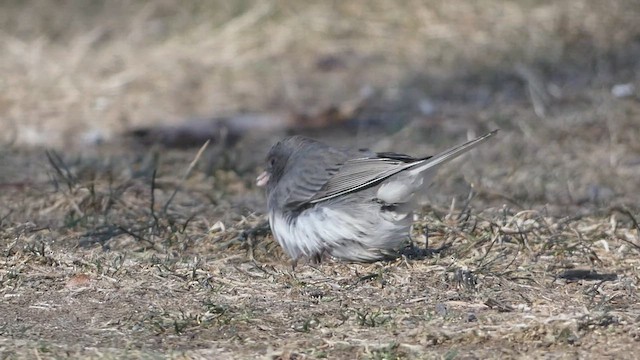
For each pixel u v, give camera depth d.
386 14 20.27
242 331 8.11
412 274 9.39
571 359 7.48
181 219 11.21
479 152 14.58
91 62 19.16
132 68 18.72
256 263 9.80
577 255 9.95
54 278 9.40
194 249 10.30
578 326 7.95
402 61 18.77
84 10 22.28
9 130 15.95
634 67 17.59
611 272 9.51
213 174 13.52
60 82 18.02
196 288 9.15
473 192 11.63
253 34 20.03
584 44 18.59
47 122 16.36
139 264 9.73
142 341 7.94
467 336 7.84
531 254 9.95
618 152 14.41
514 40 18.91
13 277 9.39
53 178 12.52
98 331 8.16
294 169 9.80
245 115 16.44
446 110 16.58
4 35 20.86
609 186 13.04
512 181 13.21
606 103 15.93
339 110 16.45
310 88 17.83
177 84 18.06
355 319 8.30
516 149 14.60
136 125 16.16
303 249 9.62
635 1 19.64
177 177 13.41
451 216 11.01
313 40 19.70
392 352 7.61
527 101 16.75
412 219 9.27
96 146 15.38
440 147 14.98
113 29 21.17
